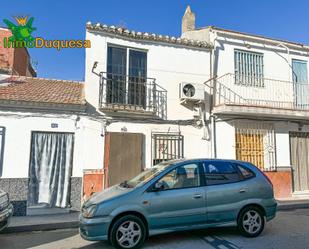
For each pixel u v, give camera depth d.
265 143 11.85
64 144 9.52
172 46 11.16
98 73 10.02
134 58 10.67
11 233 7.23
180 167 6.18
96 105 9.85
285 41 12.76
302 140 12.62
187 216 5.86
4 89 9.77
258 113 11.18
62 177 9.37
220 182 6.27
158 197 5.77
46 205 9.09
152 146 10.38
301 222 7.74
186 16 13.66
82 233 5.63
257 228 6.33
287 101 12.42
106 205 5.52
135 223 5.60
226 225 6.13
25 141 9.08
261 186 6.52
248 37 12.16
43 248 5.90
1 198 6.18
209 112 11.29
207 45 11.47
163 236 6.38
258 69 12.30
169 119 10.72
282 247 5.58
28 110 9.19
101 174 9.65
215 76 10.99
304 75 13.12
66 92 10.54
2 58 14.21
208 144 11.05
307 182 12.42
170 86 10.91
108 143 9.81
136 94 10.39
